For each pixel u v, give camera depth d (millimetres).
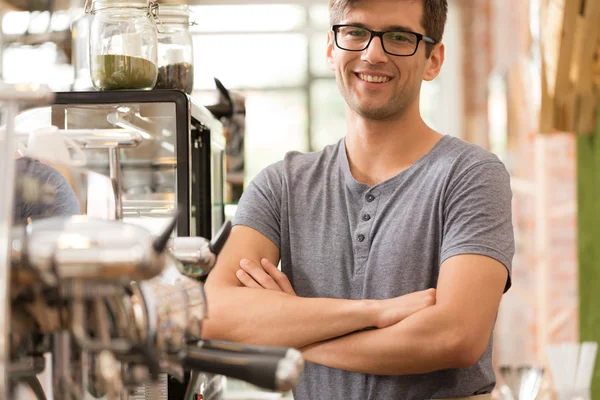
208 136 1929
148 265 761
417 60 1717
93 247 757
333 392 1690
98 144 1130
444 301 1585
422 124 1788
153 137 1662
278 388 819
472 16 7957
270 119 8391
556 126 3059
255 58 8375
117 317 837
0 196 779
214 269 1773
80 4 4879
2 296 747
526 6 3396
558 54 2898
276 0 8336
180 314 900
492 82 7359
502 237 1636
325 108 8383
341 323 1607
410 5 1694
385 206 1739
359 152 1795
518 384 2111
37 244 761
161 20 1872
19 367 868
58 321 839
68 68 4973
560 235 5684
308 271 1776
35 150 1039
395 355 1577
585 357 2363
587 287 3035
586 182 3041
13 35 4859
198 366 869
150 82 1739
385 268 1706
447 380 1651
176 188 1668
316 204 1812
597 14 2768
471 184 1668
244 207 1861
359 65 1708
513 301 6262
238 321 1652
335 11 1742
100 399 893
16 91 788
